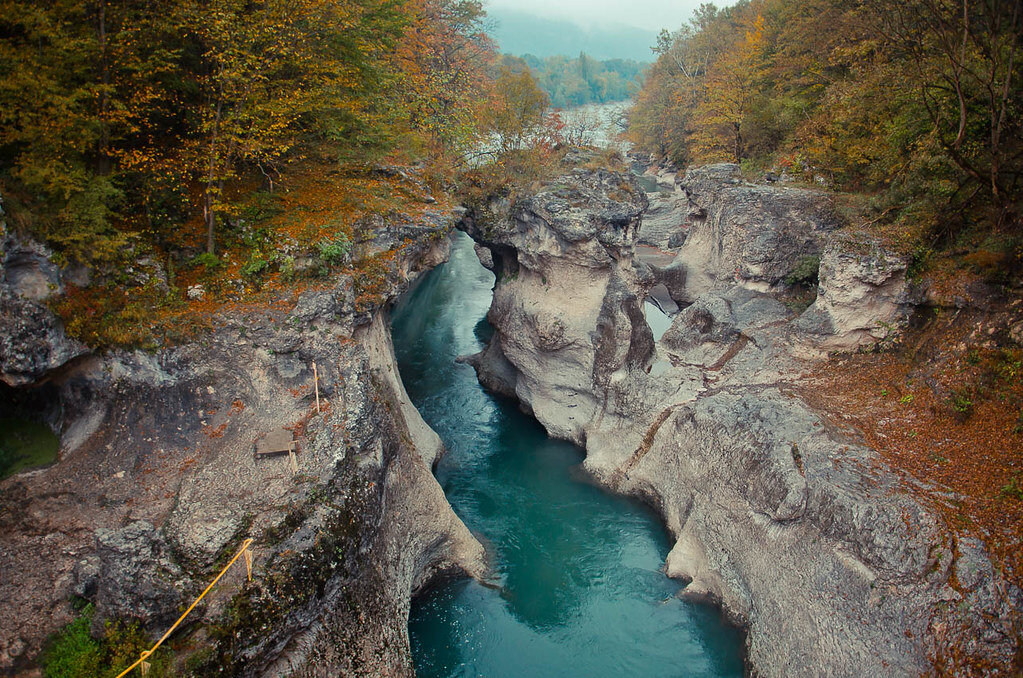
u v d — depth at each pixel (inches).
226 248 701.3
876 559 615.5
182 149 691.4
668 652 719.7
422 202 951.6
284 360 656.4
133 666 442.3
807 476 711.1
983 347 771.4
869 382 882.8
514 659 709.3
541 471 1053.8
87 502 527.8
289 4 693.3
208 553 498.0
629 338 1063.6
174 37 684.7
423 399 1256.8
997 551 573.9
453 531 794.8
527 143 1187.9
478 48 1977.1
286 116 773.3
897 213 1036.5
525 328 1153.4
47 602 461.1
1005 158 836.6
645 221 2281.0
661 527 919.7
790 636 651.5
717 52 2984.7
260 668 495.2
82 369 570.3
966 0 808.9
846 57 1279.5
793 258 1208.2
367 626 589.3
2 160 552.1
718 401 900.0
